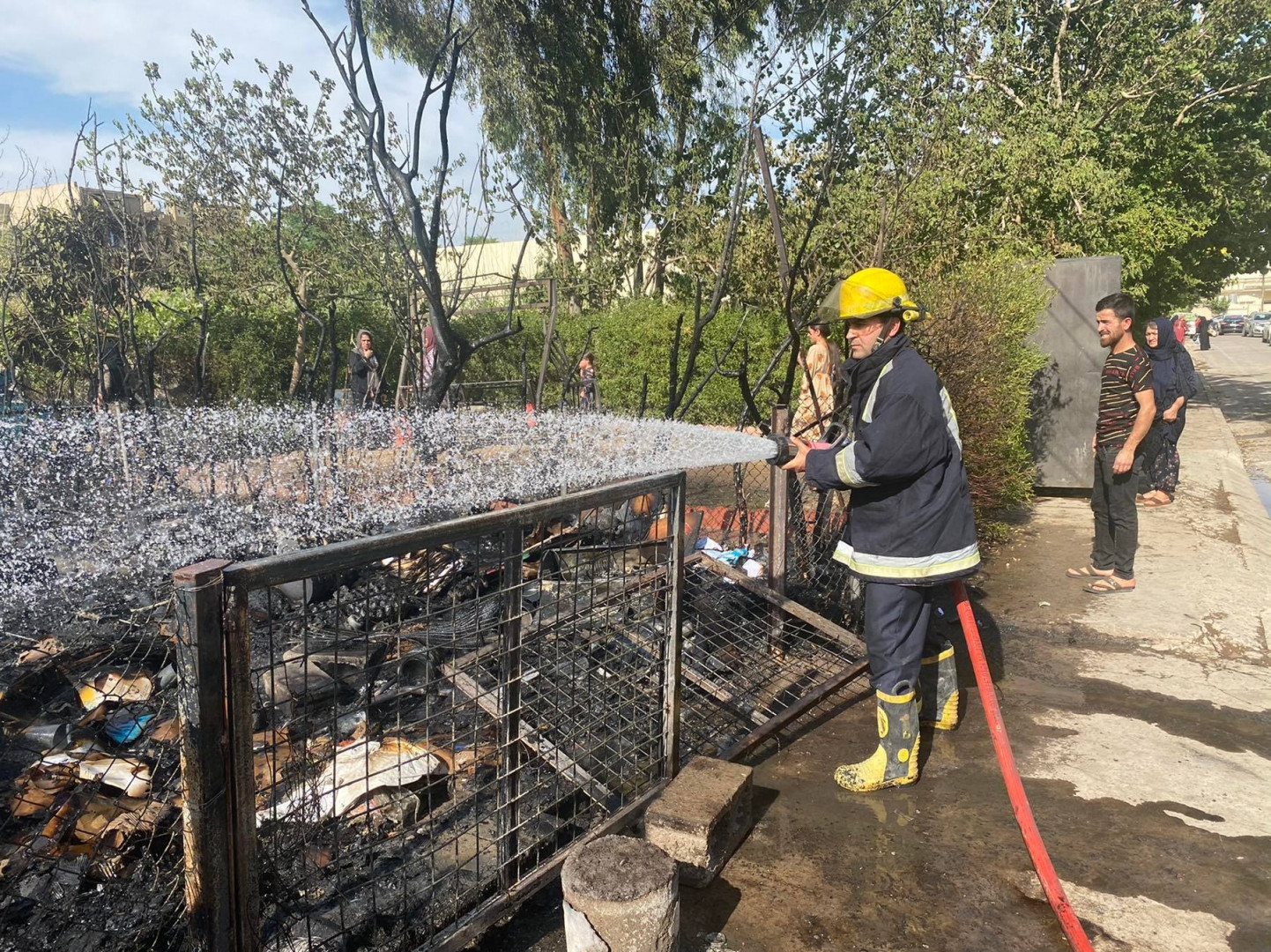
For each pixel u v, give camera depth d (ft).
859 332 9.43
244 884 4.96
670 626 8.68
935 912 7.43
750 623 12.93
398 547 5.71
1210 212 54.34
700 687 11.41
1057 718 11.43
